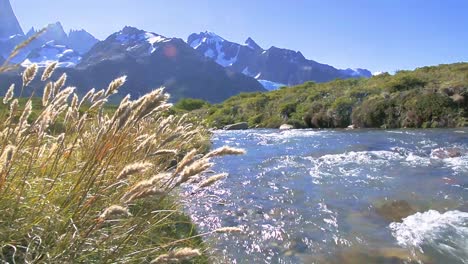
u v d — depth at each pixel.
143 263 2.92
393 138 21.27
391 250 5.98
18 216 2.61
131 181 3.46
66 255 2.31
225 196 9.37
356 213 7.99
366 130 28.56
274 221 7.48
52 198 2.76
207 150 8.61
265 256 5.77
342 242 6.39
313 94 44.91
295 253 5.93
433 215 7.60
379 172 12.06
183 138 4.04
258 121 45.09
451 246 6.05
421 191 9.43
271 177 11.85
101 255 2.57
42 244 2.49
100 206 2.84
